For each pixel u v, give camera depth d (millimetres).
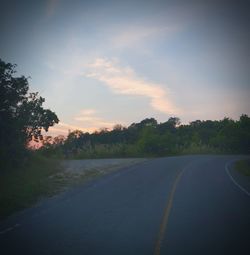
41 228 9320
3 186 16594
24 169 22641
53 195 15195
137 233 8922
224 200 14039
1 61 22656
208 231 9266
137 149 54219
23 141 24812
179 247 7875
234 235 8945
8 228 9328
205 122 102625
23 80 23375
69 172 24734
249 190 17234
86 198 13977
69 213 11156
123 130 85875
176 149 59094
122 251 7523
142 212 11375
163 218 10570
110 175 22578
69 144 59688
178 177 21562
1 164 20484
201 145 70688
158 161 35188
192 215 11094
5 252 7438
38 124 29125
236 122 77500
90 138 82688
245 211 11945
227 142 73312
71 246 7824
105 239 8375
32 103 28016
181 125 97875
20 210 11992
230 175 24188
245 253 7574
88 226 9555
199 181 20031
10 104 22797
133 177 21422
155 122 98688
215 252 7598
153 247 7820
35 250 7562
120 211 11500
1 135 21812
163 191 15922
